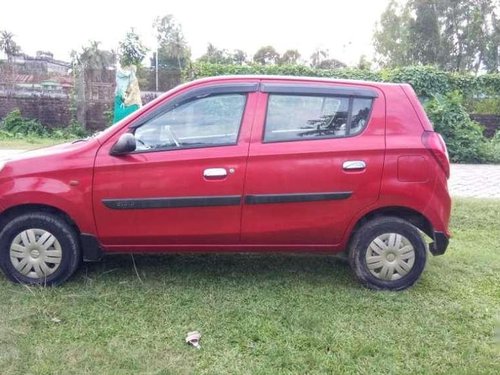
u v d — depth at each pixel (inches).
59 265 160.7
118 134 158.9
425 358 127.1
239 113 160.4
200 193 157.0
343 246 166.6
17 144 586.6
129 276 173.0
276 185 157.8
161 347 128.0
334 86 163.5
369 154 159.0
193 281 170.7
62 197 155.7
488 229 256.4
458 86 629.9
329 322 143.9
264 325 140.7
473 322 147.1
